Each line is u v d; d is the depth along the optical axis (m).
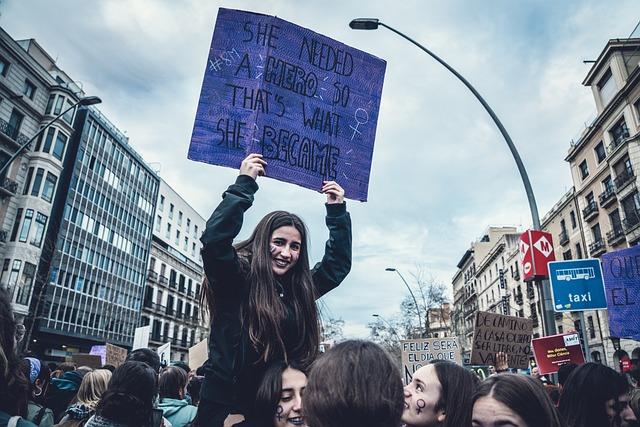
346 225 3.17
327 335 40.53
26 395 1.81
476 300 63.53
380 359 1.60
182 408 4.91
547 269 8.47
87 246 40.84
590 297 7.73
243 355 2.31
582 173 35.28
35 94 34.59
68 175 38.53
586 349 8.55
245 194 2.59
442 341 9.22
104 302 43.09
